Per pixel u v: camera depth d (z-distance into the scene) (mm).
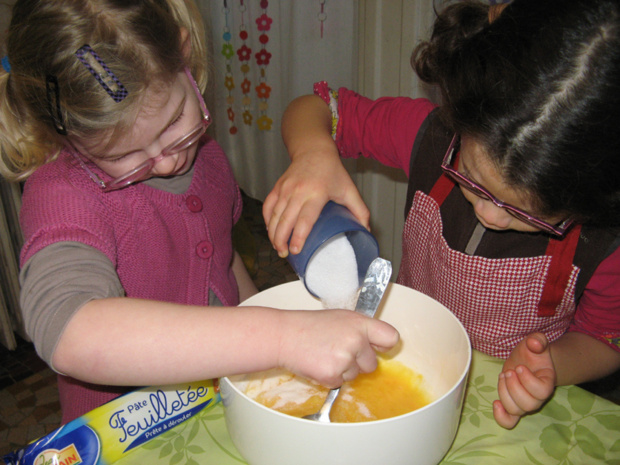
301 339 456
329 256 584
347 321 468
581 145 438
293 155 693
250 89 2240
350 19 1672
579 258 724
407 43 1566
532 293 777
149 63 537
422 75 723
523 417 559
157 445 525
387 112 942
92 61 502
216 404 580
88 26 510
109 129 527
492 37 475
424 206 873
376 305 539
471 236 809
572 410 570
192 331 458
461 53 512
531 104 439
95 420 493
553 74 427
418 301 626
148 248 701
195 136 621
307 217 533
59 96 508
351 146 993
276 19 1965
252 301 597
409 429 407
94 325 457
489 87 463
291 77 1929
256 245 2250
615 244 697
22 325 1675
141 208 688
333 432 395
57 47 502
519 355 596
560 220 536
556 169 452
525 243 757
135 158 587
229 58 2229
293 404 584
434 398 599
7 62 572
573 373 694
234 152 2521
